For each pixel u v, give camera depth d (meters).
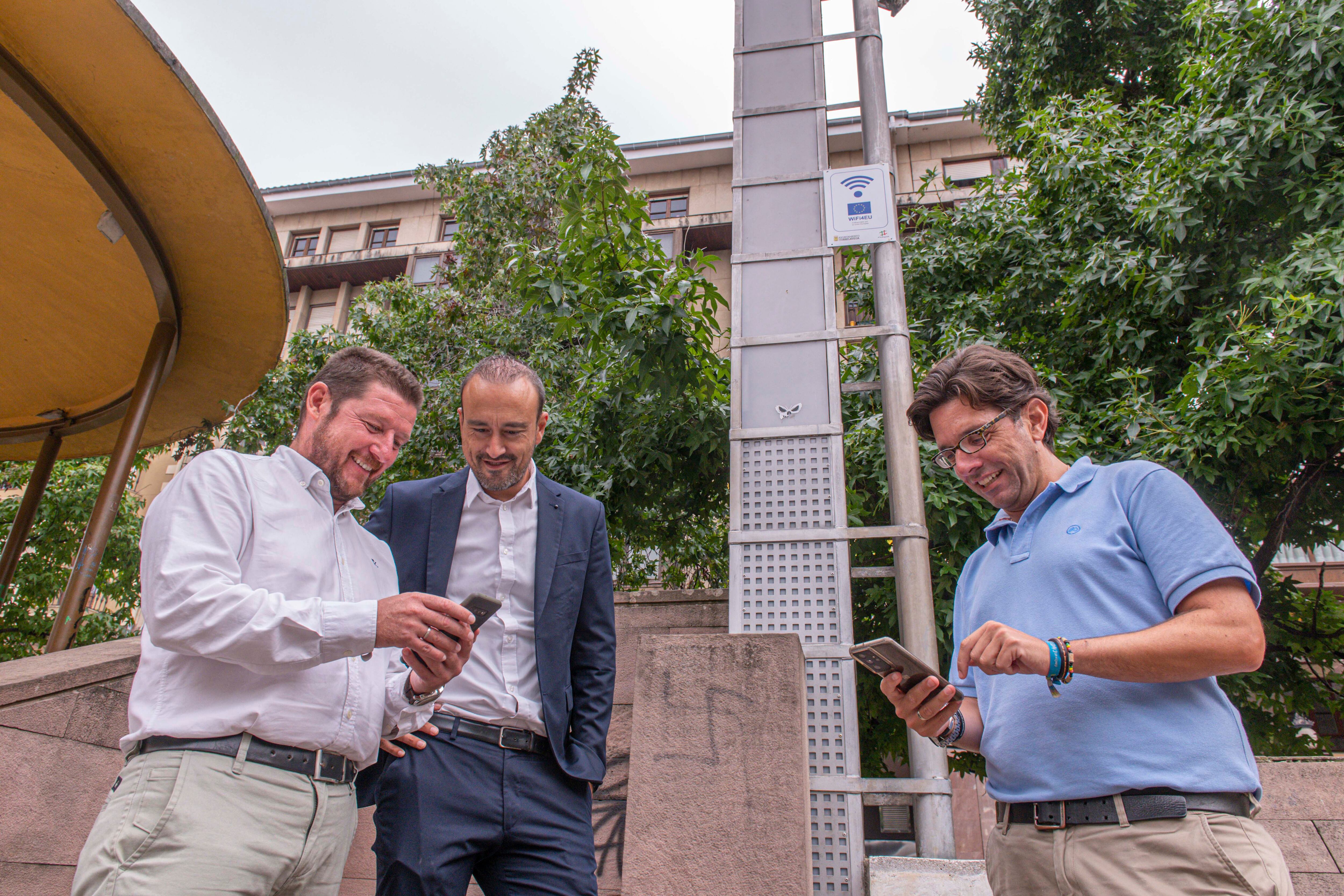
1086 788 1.45
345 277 22.53
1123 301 6.25
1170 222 5.68
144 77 3.89
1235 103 5.79
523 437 2.40
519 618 2.39
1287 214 5.61
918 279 7.63
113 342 6.09
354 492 1.94
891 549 5.32
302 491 1.84
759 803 2.56
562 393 8.03
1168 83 9.11
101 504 4.87
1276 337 4.73
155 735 1.52
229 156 4.30
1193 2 6.38
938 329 7.29
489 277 9.83
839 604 3.55
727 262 19.39
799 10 4.79
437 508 2.49
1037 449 1.84
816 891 3.08
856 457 5.28
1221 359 4.82
